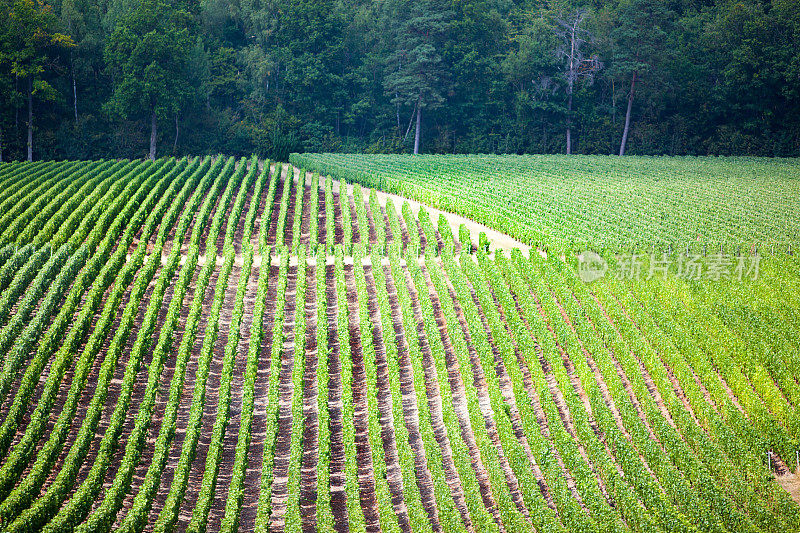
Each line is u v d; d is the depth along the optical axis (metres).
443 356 43.97
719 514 30.36
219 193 83.38
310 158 107.69
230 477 37.41
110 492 33.94
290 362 46.88
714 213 70.62
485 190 82.31
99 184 79.94
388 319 48.97
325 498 33.91
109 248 60.28
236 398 43.50
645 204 74.62
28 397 40.88
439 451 36.22
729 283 51.84
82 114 118.25
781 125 124.38
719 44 128.38
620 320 46.25
